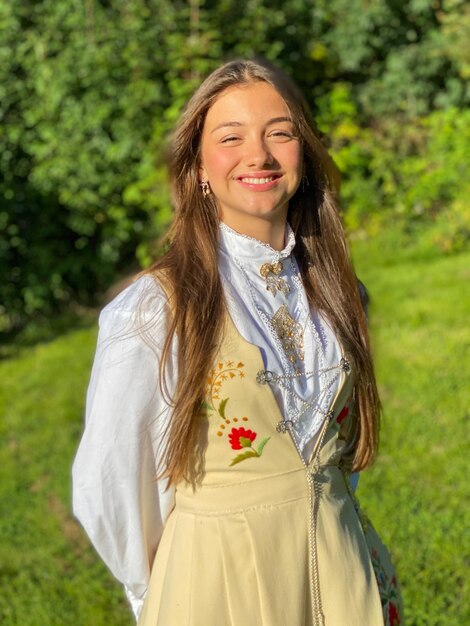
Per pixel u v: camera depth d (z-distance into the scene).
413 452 4.40
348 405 1.91
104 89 7.77
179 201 1.86
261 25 8.51
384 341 5.97
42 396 5.97
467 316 6.34
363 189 8.73
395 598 1.97
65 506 4.39
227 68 1.81
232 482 1.73
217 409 1.70
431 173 8.56
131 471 1.74
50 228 8.09
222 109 1.78
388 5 9.46
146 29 7.91
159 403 1.73
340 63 9.62
